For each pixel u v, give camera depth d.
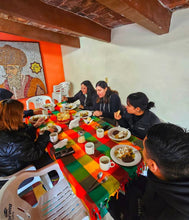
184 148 0.41
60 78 3.70
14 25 1.99
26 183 1.07
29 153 0.96
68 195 0.89
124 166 0.82
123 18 1.62
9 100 0.99
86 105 2.21
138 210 0.62
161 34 1.52
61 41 2.57
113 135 1.16
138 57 1.86
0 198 0.58
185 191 0.40
